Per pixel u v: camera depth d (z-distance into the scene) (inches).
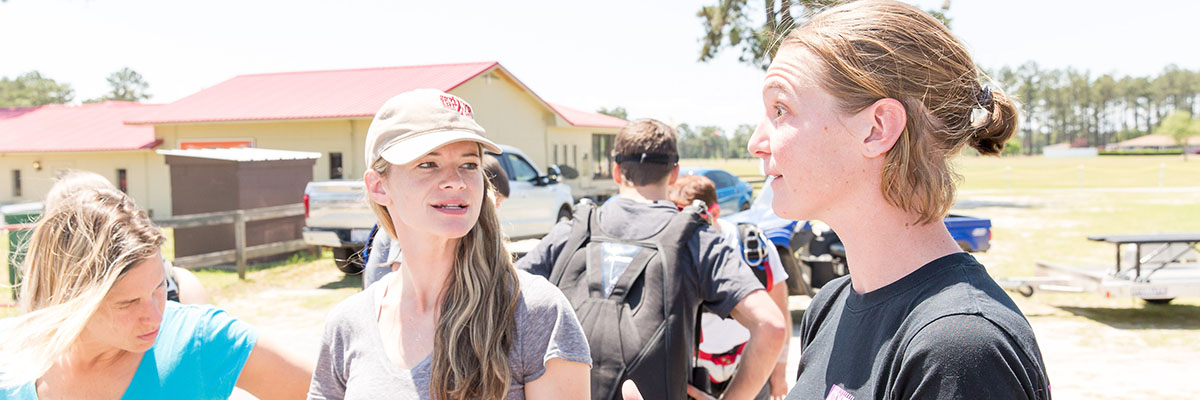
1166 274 282.4
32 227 66.4
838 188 44.3
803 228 262.4
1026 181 1745.8
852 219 45.3
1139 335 260.1
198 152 454.0
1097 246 500.7
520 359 60.1
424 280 62.1
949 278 40.7
